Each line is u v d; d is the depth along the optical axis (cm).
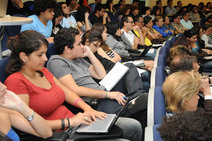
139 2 808
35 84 138
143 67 303
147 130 91
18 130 116
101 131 128
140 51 381
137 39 425
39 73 148
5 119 107
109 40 342
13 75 130
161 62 244
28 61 132
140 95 174
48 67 184
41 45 131
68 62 189
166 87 139
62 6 393
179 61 206
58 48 190
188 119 76
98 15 509
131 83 204
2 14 174
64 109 155
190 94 133
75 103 163
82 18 445
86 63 215
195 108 141
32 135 114
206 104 186
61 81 180
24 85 130
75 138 126
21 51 129
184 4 1062
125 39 388
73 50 188
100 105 186
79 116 143
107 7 645
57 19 312
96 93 181
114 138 129
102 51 284
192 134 71
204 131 70
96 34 233
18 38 130
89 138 126
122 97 187
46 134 111
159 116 113
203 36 516
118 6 701
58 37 187
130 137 154
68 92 166
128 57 341
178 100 135
